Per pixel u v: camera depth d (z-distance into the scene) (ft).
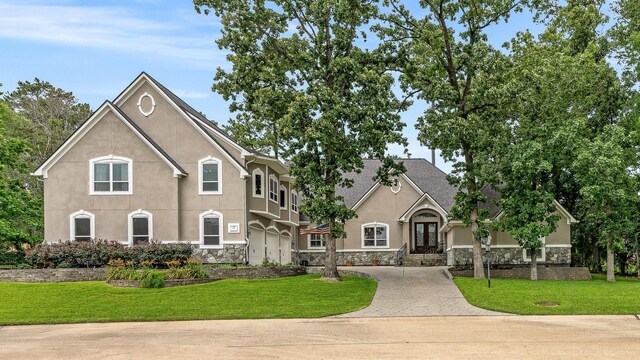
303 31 94.48
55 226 98.89
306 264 146.10
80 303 69.87
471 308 68.64
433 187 143.54
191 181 101.60
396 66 98.17
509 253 116.37
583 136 107.45
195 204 101.09
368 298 75.66
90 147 99.86
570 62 97.66
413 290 83.35
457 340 48.52
